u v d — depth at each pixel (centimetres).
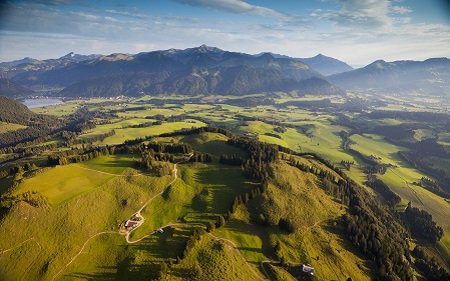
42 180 17138
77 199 16088
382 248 16888
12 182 16850
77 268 13062
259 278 13562
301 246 15988
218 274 12975
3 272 12600
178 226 15750
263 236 16262
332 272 14962
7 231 13750
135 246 14225
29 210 14638
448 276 17425
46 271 12769
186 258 13588
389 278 15262
